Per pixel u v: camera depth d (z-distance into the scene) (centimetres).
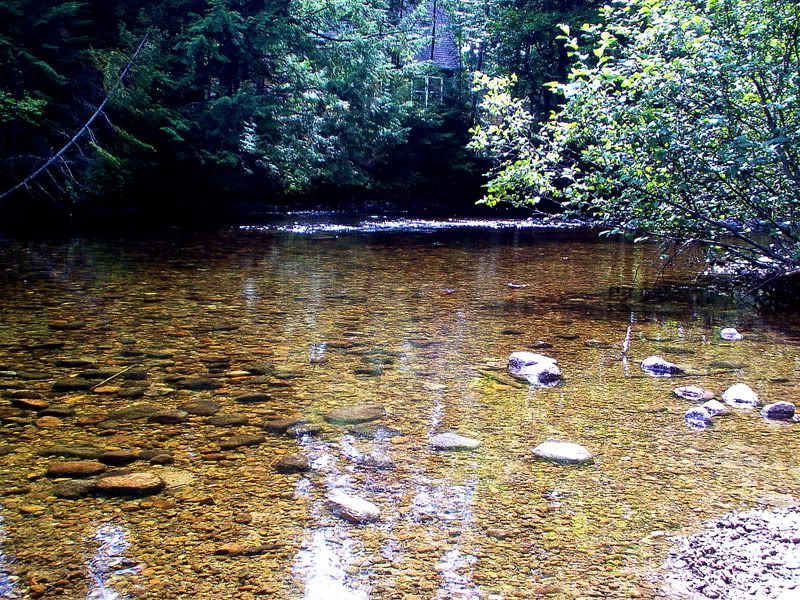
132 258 1103
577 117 713
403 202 2667
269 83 2197
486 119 2689
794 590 236
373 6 2606
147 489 309
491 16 3166
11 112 1362
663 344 609
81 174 1509
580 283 952
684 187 684
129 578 241
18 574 241
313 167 2212
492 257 1245
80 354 530
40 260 1044
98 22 1728
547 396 459
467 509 299
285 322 666
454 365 530
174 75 1861
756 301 826
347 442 373
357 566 253
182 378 479
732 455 362
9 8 1354
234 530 277
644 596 235
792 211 668
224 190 2097
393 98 2480
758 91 623
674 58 665
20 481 315
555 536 277
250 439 373
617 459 355
